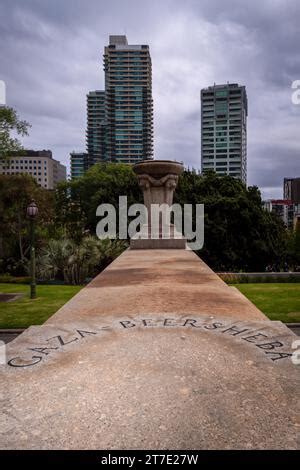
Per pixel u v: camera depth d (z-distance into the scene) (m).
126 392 2.24
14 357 2.82
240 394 2.20
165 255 10.55
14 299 16.75
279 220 34.66
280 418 1.94
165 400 2.14
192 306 4.44
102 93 114.12
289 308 13.67
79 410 2.04
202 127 151.00
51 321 3.81
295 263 36.00
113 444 1.75
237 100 146.88
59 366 2.65
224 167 148.88
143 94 114.44
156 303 4.61
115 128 114.12
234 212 29.52
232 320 3.79
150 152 116.50
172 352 2.88
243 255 30.14
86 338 3.25
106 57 115.00
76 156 113.31
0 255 32.47
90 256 24.61
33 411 2.04
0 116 29.09
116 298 4.95
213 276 6.82
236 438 1.78
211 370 2.54
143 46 113.94
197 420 1.93
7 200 31.06
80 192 49.19
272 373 2.49
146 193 13.66
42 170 94.56
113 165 51.94
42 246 31.78
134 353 2.87
